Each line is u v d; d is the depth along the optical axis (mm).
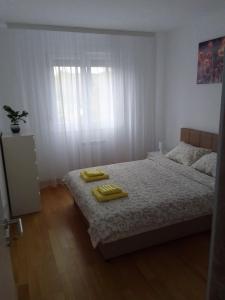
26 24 3674
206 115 3781
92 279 2133
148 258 2369
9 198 3213
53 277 2170
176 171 3338
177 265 2266
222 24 3318
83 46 3998
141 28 4113
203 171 3199
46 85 3902
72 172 3479
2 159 3094
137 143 4754
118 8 3090
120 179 3123
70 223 3068
